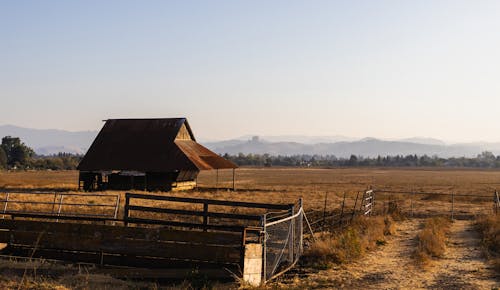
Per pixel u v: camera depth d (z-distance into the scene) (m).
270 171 183.50
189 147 62.00
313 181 99.19
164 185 56.72
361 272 14.88
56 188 57.75
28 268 13.27
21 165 181.38
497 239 19.73
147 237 14.23
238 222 24.83
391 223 25.98
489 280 13.77
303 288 12.65
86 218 16.30
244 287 11.98
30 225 15.52
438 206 40.56
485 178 123.25
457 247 19.80
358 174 152.12
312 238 20.69
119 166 57.00
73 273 13.02
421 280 13.82
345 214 30.72
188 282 12.22
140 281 12.95
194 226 15.08
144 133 61.44
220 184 81.88
